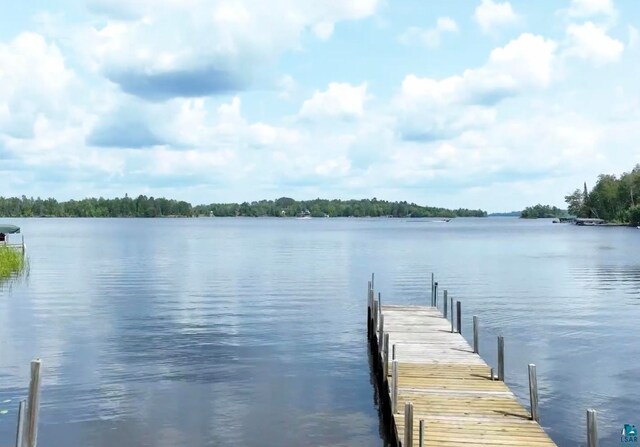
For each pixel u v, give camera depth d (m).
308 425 16.39
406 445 12.18
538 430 13.76
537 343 26.22
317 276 53.47
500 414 14.80
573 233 161.50
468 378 17.92
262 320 31.64
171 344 25.69
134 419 16.64
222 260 70.75
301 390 19.50
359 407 17.92
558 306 36.69
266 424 16.42
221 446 14.94
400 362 19.80
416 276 54.06
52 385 19.55
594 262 69.25
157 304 36.66
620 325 30.41
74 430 15.82
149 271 57.16
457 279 51.91
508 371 21.70
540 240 122.88
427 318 28.11
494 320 31.89
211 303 37.31
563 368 22.06
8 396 18.41
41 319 31.12
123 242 110.06
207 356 23.69
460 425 14.04
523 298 40.25
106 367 21.83
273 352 24.53
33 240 115.50
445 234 157.50
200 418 16.81
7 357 23.05
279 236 141.12
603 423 16.67
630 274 55.84
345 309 35.50
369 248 95.50
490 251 88.62
